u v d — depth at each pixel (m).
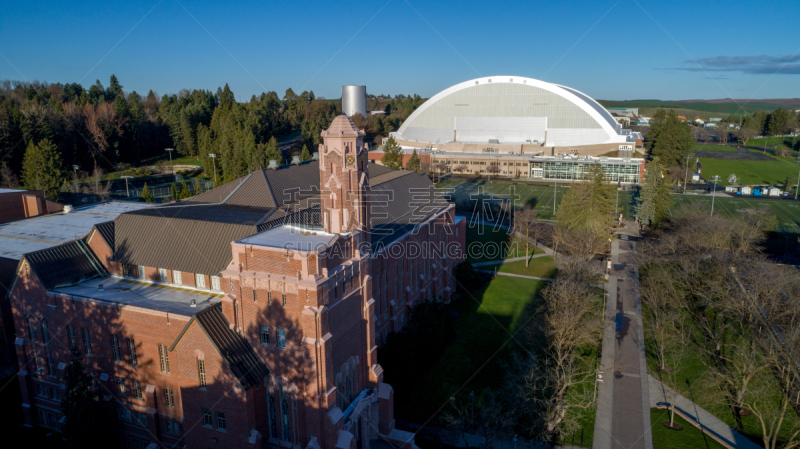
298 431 42.25
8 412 54.19
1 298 60.06
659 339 60.88
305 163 82.56
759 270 69.19
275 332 41.56
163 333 44.41
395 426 50.62
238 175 157.25
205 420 43.09
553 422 48.34
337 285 42.81
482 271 96.19
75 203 134.88
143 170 184.88
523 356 63.25
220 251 51.66
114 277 55.19
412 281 69.56
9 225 74.56
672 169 184.38
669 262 94.00
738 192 166.75
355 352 46.84
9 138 141.62
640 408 53.84
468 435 49.84
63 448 44.31
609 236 104.94
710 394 53.62
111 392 48.31
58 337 49.84
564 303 59.50
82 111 176.75
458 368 61.09
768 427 49.88
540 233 115.06
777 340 51.94
